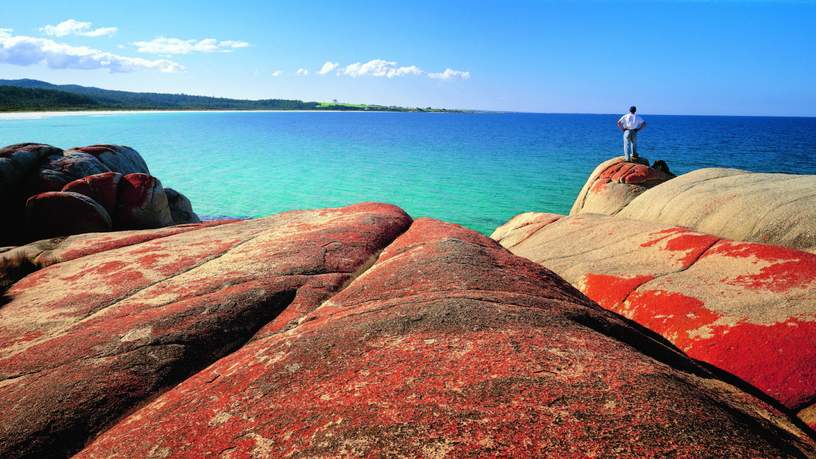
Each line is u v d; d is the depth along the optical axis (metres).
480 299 3.07
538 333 2.57
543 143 70.56
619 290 6.12
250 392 2.40
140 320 3.55
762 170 43.34
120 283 4.44
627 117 14.52
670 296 5.56
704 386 2.62
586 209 13.93
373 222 5.76
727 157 53.31
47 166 11.49
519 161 44.38
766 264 5.44
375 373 2.32
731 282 5.41
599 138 85.94
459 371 2.22
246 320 3.60
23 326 3.76
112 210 10.39
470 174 35.50
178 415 2.35
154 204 10.95
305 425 2.03
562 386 2.05
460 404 1.98
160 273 4.63
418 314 2.88
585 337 2.57
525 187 30.09
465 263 3.85
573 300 3.54
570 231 8.81
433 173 35.75
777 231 6.57
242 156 43.94
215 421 2.22
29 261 5.49
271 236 5.54
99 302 4.08
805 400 3.83
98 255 5.38
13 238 10.13
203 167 35.78
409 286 3.52
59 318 3.86
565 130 125.38
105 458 2.17
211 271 4.53
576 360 2.28
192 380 2.85
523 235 9.82
